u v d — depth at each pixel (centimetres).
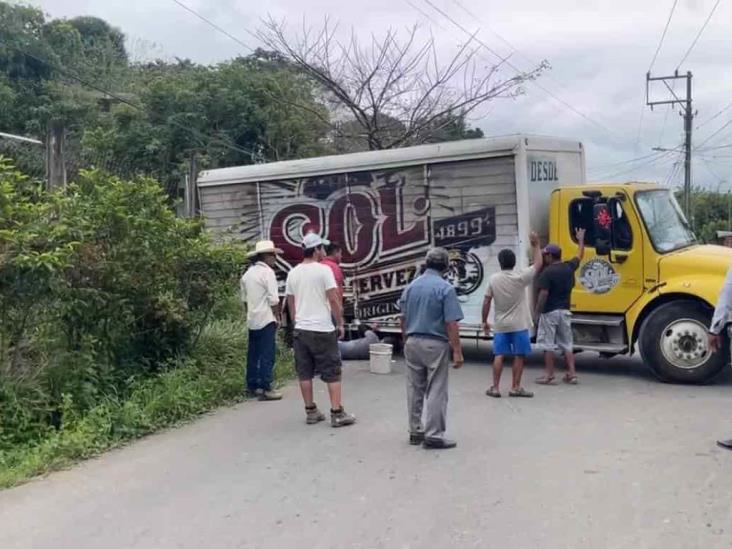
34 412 816
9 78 3269
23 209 823
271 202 1350
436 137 2427
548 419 862
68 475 713
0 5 3381
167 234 986
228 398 1016
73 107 3059
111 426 826
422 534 538
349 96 2348
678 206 1180
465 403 952
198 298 1055
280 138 2783
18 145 2017
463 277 1188
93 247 910
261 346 1016
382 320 1272
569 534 529
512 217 1147
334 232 1297
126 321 969
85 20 4619
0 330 816
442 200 1203
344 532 548
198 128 2709
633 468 672
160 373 984
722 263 1023
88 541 551
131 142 2647
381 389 1062
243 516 590
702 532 527
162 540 548
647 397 969
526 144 1141
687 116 4094
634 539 518
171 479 690
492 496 611
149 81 3278
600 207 1080
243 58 3053
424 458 725
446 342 757
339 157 1286
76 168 1903
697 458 699
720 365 1027
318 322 863
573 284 1059
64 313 869
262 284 1013
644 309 1070
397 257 1248
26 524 589
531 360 1278
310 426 870
